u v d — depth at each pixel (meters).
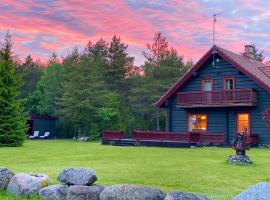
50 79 56.34
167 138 29.25
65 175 8.66
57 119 51.94
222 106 30.41
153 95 54.88
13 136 29.80
